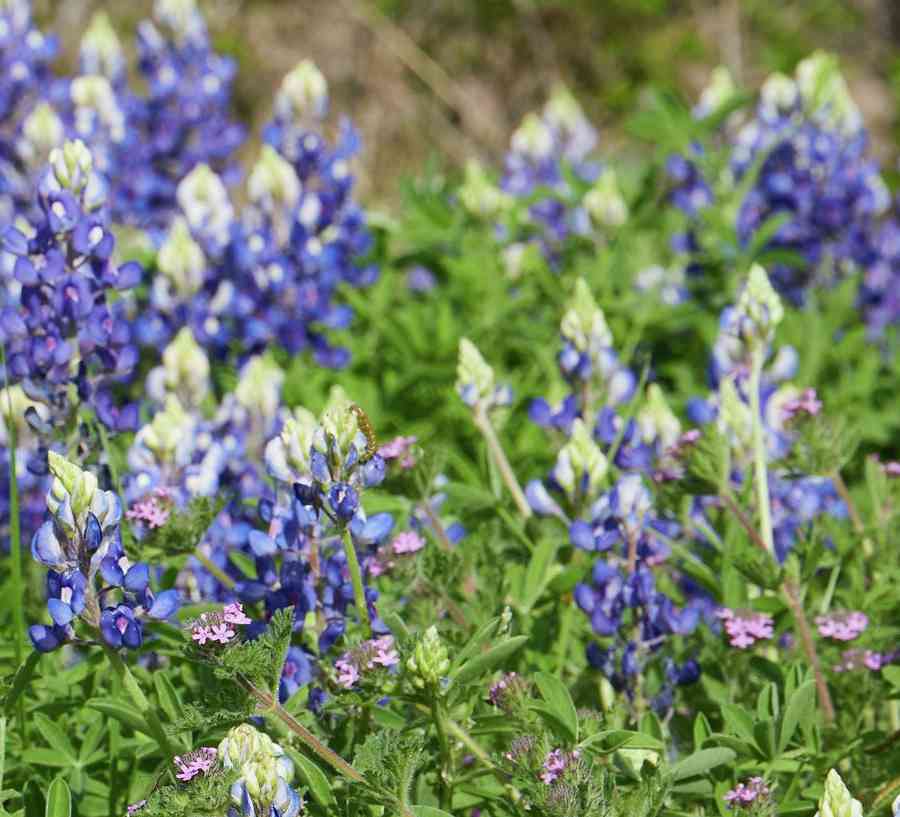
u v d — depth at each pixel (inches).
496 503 215.3
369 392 314.8
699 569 194.4
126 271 207.0
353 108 767.1
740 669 186.1
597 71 810.2
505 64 804.0
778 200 365.7
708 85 808.9
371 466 163.9
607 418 219.6
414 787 158.9
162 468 204.8
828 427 204.5
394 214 605.6
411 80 779.4
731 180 381.1
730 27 812.0
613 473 226.2
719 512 219.0
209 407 281.7
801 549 204.4
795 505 219.8
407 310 350.9
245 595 170.2
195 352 246.1
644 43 803.4
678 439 209.2
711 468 196.9
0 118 358.6
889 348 354.9
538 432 289.9
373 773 142.6
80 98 358.3
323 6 776.9
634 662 180.7
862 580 203.2
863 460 293.6
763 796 154.6
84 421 207.2
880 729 188.2
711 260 360.2
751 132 380.5
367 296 370.3
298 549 169.3
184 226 289.0
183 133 386.6
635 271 374.3
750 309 209.0
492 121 799.7
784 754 167.8
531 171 419.8
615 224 361.1
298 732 147.7
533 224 391.5
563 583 195.6
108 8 757.3
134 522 181.8
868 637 191.6
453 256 374.3
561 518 204.2
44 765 181.2
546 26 804.0
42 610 228.8
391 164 762.2
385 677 154.4
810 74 375.9
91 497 150.8
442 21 793.6
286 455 173.2
